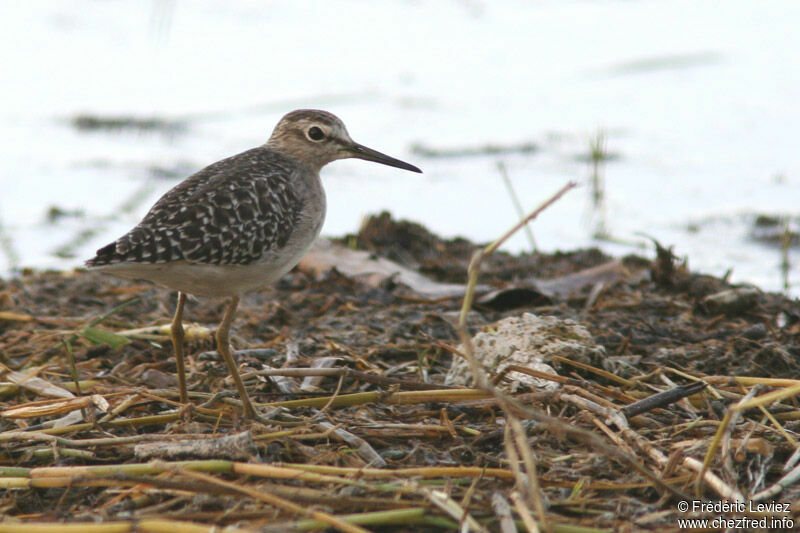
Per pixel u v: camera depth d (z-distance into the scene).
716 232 16.86
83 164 19.83
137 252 8.30
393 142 21.03
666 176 19.59
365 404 8.95
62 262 15.63
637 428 8.38
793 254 16.06
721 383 9.30
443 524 6.79
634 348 10.67
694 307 12.38
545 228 17.55
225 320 8.89
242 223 8.80
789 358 10.07
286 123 10.45
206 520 6.89
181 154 20.42
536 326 9.78
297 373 8.94
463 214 18.05
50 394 9.16
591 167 19.81
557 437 8.12
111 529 6.46
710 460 7.21
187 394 8.91
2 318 11.78
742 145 20.72
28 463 7.91
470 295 6.81
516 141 21.23
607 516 7.08
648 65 25.22
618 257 15.92
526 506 6.75
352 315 12.30
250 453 7.64
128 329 11.45
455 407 8.80
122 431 8.47
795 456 7.70
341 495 7.07
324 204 9.84
